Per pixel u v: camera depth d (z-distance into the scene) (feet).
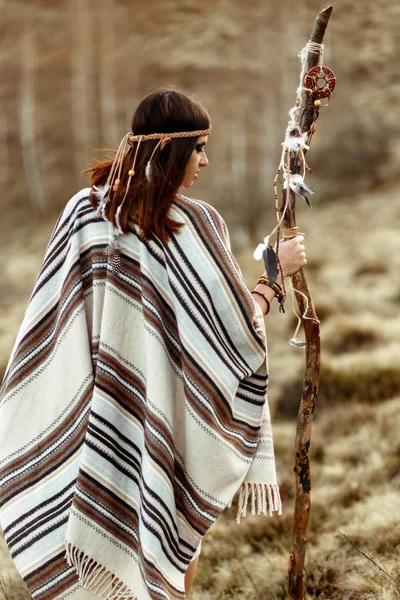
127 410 8.89
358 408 23.43
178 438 8.99
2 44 148.05
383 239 80.02
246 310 8.86
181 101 8.78
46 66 144.77
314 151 113.39
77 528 8.71
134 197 8.75
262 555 14.47
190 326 8.68
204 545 15.24
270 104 130.00
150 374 8.65
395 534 13.50
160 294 8.75
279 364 33.30
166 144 8.75
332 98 122.42
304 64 9.43
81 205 9.11
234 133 126.52
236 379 8.85
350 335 35.37
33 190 125.70
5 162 131.95
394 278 57.47
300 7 140.46
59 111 138.72
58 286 9.15
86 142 131.23
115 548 8.90
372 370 25.63
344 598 11.74
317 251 78.79
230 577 13.14
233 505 17.34
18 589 13.04
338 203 102.53
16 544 9.09
